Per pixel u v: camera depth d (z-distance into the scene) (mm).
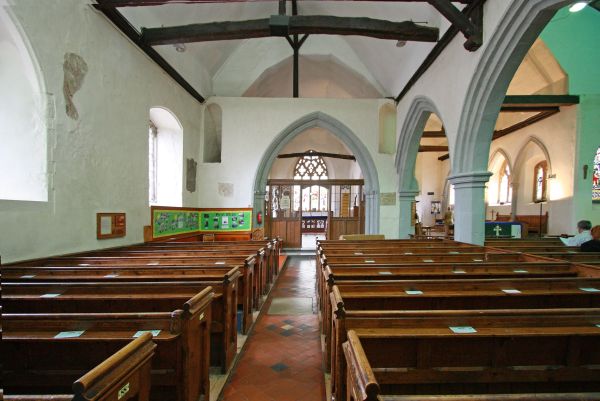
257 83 8930
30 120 3469
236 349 3145
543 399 968
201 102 8094
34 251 3361
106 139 4500
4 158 3453
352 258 3754
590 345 1743
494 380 1723
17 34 3178
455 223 5352
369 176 8812
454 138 5254
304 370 2869
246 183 8336
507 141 10852
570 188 7887
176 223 6777
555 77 7973
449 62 5395
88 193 4152
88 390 973
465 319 1700
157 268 3098
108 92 4539
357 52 8664
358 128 8602
